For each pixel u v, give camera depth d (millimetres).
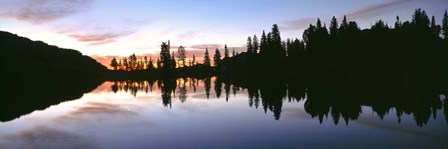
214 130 17531
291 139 15078
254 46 117000
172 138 15844
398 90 36625
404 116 20359
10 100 37938
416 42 66000
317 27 76000
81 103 33906
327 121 19328
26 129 19125
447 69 55312
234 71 127688
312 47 73062
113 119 22266
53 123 21094
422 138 14633
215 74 139500
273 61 86688
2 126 20281
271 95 37406
